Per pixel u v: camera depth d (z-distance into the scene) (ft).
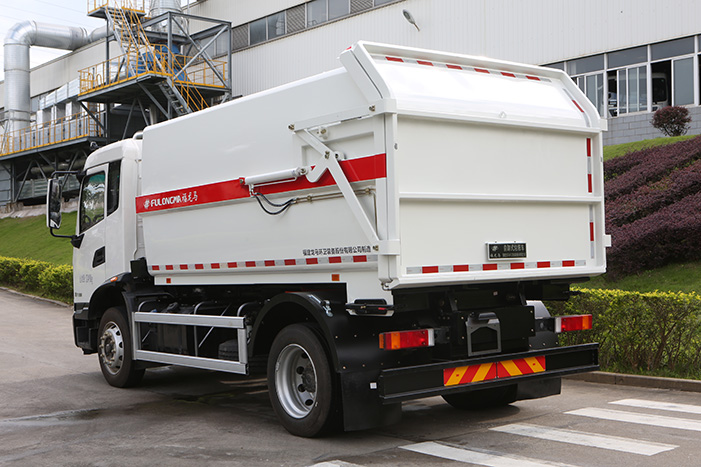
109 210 30.96
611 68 72.08
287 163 21.59
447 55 21.04
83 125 118.01
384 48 19.84
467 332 20.18
